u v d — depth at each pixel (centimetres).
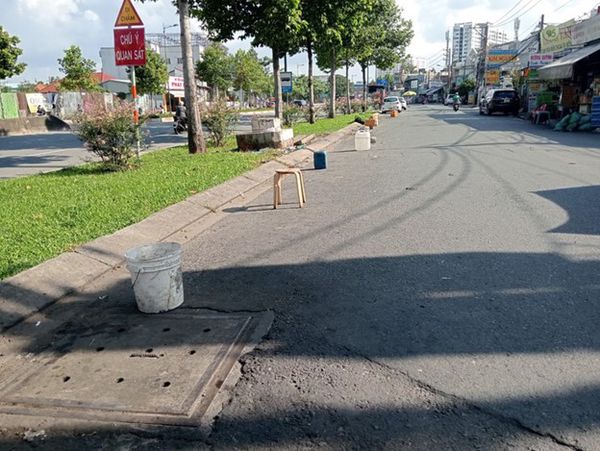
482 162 1182
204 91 6347
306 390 291
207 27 1805
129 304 433
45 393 301
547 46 3234
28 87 6462
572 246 528
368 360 321
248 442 251
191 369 320
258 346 345
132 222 650
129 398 291
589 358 312
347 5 2056
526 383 288
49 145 1952
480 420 258
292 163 1309
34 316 413
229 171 1059
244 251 569
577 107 2350
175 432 260
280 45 1908
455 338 343
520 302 395
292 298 426
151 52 5222
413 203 773
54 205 743
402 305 399
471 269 472
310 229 650
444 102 7731
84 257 521
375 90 6272
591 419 255
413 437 248
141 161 1202
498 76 5531
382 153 1480
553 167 1071
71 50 4750
